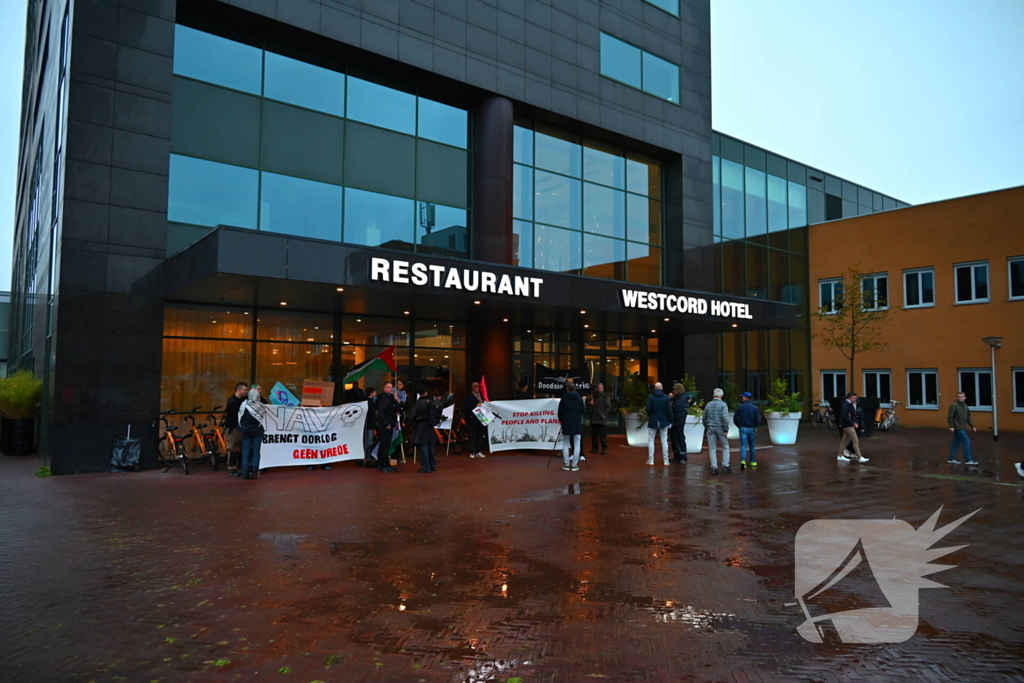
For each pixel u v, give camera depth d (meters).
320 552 7.32
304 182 16.06
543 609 5.64
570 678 4.37
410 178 17.81
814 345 29.70
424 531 8.31
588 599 5.89
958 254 26.20
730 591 6.12
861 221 28.77
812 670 4.50
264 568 6.72
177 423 14.62
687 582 6.37
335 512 9.43
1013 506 10.08
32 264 22.67
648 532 8.31
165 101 14.25
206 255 12.07
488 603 5.77
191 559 7.03
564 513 9.42
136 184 13.88
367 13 16.44
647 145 22.67
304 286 13.07
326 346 16.89
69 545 7.57
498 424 16.23
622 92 21.80
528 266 19.70
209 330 15.27
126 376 13.67
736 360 26.00
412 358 18.31
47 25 20.88
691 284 23.39
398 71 17.39
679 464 14.76
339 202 16.55
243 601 5.78
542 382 18.05
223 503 10.06
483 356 18.92
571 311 17.14
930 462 15.52
